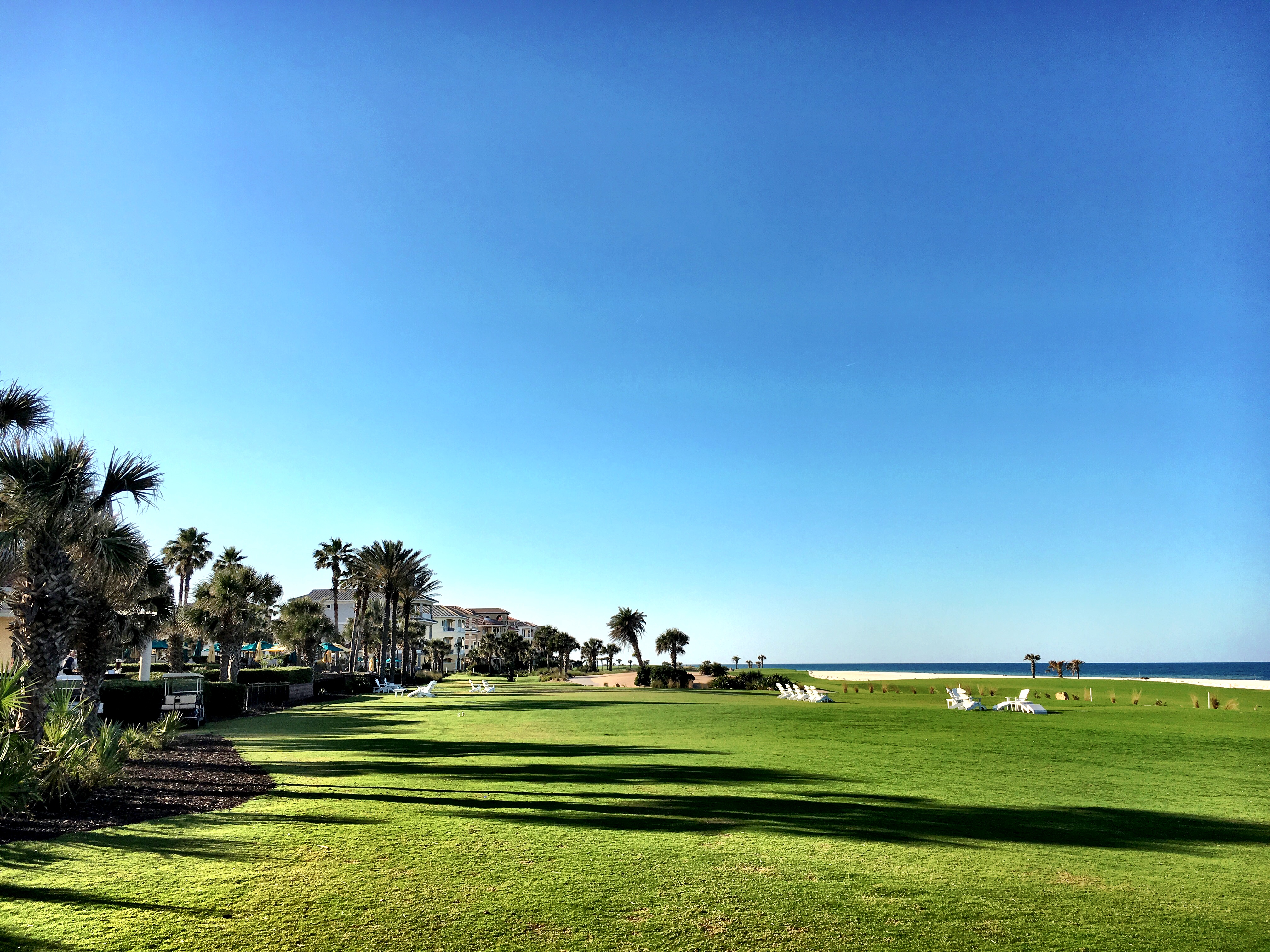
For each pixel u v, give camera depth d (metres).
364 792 11.23
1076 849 8.35
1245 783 12.77
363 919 5.79
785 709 32.47
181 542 59.91
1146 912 6.30
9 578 13.23
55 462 13.54
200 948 5.16
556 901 6.29
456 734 20.62
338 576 77.31
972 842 8.58
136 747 14.32
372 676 57.78
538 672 123.56
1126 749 17.30
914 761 15.15
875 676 117.88
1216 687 60.66
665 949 5.33
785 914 6.11
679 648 93.69
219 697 26.77
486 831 8.67
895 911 6.21
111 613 18.52
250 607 45.97
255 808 9.82
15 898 6.04
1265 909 6.43
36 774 9.20
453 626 139.12
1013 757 15.75
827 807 10.38
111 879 6.60
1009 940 5.66
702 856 7.73
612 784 12.16
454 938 5.45
